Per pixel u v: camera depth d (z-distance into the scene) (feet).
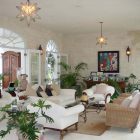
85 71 38.11
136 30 34.99
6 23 26.66
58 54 37.27
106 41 34.45
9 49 30.50
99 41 30.94
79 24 30.14
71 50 38.96
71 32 37.01
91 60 37.83
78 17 25.84
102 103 26.09
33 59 30.89
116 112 18.65
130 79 35.47
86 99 22.70
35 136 10.67
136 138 16.66
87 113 24.41
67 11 23.03
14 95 22.25
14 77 31.48
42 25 31.01
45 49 34.30
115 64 36.37
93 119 21.95
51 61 35.78
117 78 34.76
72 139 16.24
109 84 33.45
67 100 26.40
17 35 28.76
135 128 18.97
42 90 26.32
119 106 18.60
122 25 30.83
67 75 36.52
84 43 38.24
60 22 28.81
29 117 11.19
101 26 31.50
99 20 27.45
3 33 26.84
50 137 16.62
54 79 36.83
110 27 32.35
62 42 39.01
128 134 17.65
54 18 26.37
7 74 31.86
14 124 10.93
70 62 38.96
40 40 33.01
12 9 22.45
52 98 25.22
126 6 20.97
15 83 25.94
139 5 20.62
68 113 16.28
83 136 16.93
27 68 29.91
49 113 16.19
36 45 32.17
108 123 18.99
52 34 36.09
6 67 32.04
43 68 33.96
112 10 22.53
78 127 19.19
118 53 36.14
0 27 25.84
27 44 30.32
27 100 16.47
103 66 37.09
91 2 19.76
